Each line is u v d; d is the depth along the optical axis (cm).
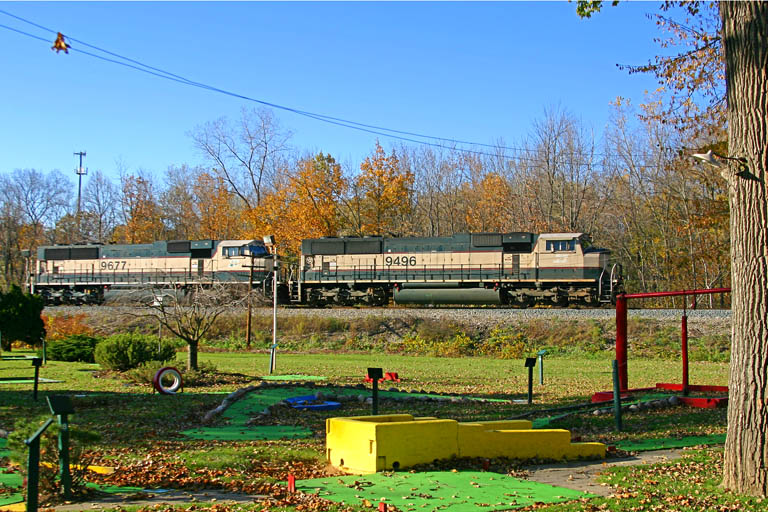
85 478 1009
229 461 1125
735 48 1005
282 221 6384
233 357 3581
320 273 4744
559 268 4209
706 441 1350
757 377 947
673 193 5288
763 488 926
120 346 2730
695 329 3556
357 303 4762
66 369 2958
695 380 2492
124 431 1454
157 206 8356
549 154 6366
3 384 2370
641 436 1412
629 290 5831
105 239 8712
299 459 1177
